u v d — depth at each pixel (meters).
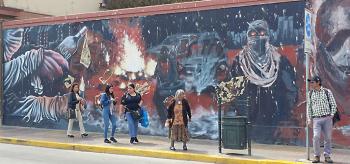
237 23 14.85
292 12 13.93
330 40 13.41
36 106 19.58
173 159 12.73
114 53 17.44
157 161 12.38
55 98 19.03
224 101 15.00
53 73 19.08
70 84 18.56
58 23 18.92
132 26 17.00
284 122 14.00
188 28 15.78
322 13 13.53
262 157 12.00
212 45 15.30
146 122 15.07
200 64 15.52
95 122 17.89
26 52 19.88
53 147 15.06
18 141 16.05
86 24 18.16
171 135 13.34
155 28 16.48
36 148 15.01
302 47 13.75
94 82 17.94
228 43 15.01
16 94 20.19
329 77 13.41
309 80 11.41
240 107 14.71
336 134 13.22
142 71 16.77
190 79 15.71
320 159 11.70
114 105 17.03
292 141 13.86
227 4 15.01
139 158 12.91
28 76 19.81
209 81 15.34
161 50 16.34
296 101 13.81
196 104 15.59
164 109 16.23
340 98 13.25
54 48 19.05
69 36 18.64
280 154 12.48
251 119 14.53
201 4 15.52
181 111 13.29
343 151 12.95
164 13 16.27
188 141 14.75
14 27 20.22
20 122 20.03
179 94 13.34
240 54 14.78
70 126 16.56
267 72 14.30
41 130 18.77
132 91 14.95
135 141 14.94
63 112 18.78
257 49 14.48
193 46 15.68
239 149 12.54
